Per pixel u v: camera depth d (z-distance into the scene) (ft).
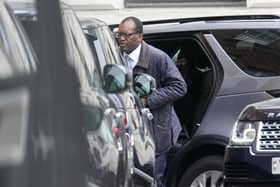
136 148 44.37
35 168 22.02
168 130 61.62
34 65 23.81
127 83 41.14
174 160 62.23
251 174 51.19
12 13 27.20
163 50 66.03
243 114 52.75
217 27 63.46
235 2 119.14
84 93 34.53
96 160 32.24
